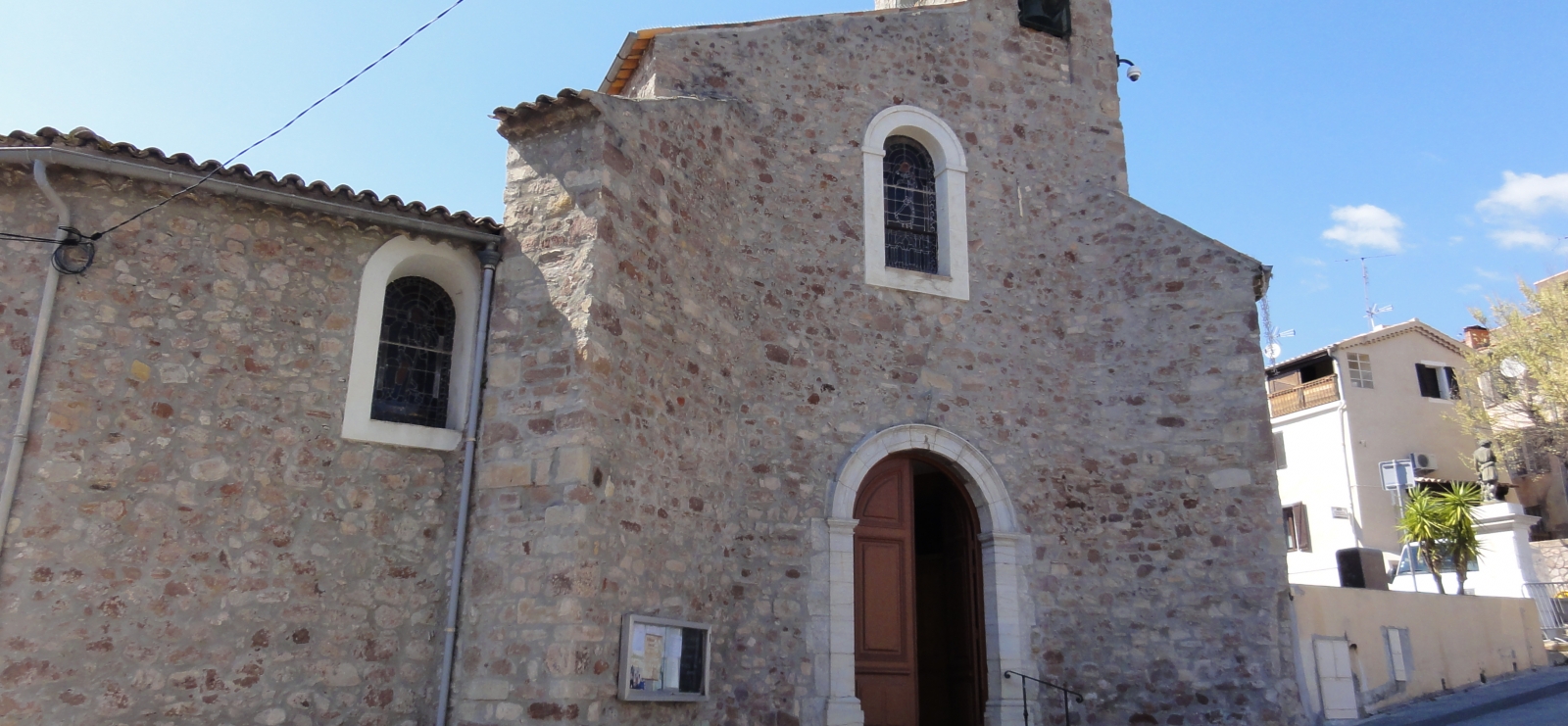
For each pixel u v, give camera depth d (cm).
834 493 973
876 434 1005
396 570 791
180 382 752
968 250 1110
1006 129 1173
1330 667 1045
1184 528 1031
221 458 754
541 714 711
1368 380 2306
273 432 774
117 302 745
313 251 820
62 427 709
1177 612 1011
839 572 952
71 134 738
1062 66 1228
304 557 764
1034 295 1123
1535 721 974
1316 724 1008
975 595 1028
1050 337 1114
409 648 779
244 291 788
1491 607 1231
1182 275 1098
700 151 965
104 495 711
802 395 991
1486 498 2147
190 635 717
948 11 1194
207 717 711
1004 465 1050
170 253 770
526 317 825
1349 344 2319
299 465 777
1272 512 1005
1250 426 1032
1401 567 1980
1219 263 1086
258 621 740
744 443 952
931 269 1116
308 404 790
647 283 862
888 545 1015
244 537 748
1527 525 1945
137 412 734
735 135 1021
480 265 860
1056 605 1020
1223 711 972
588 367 779
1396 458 2250
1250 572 999
